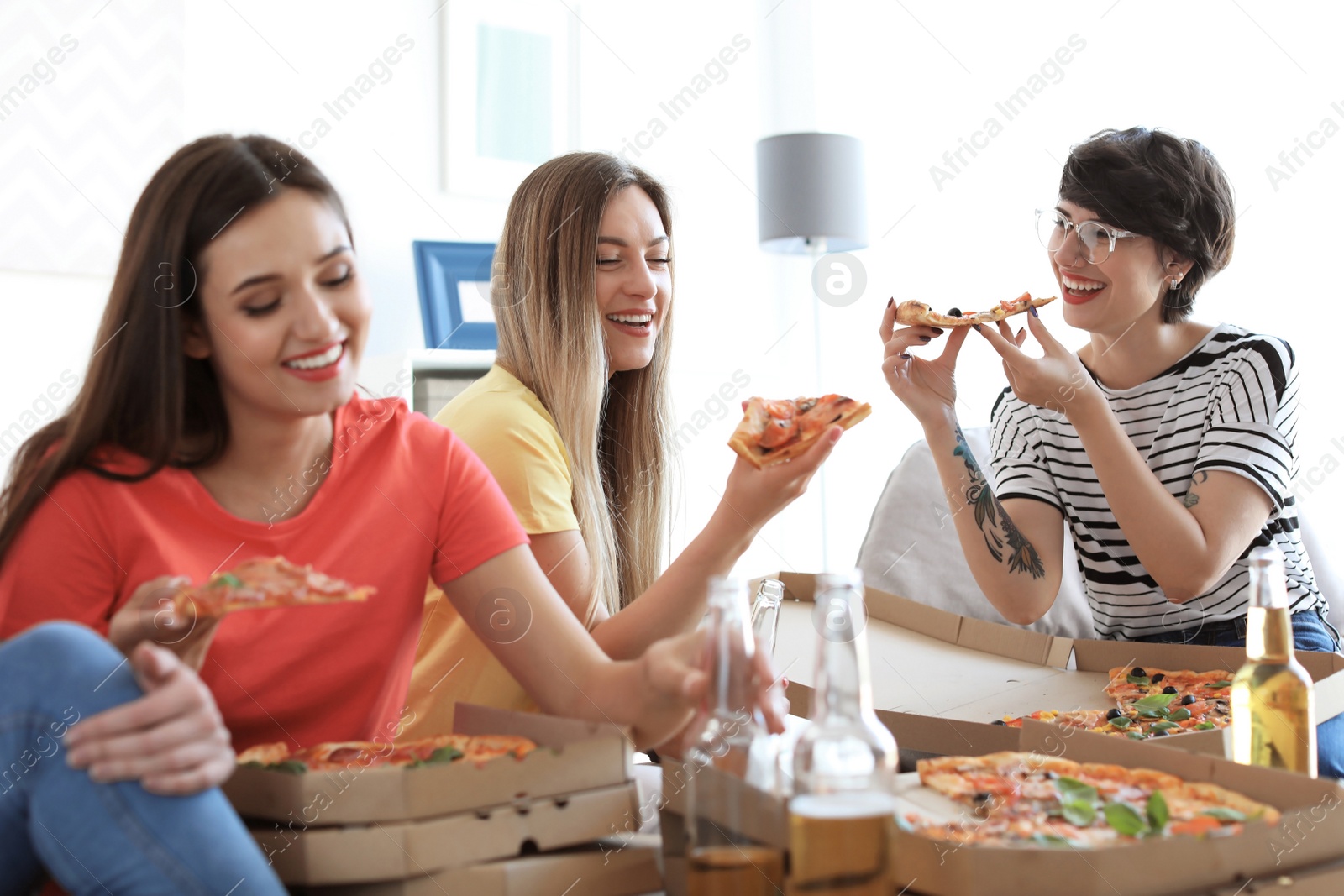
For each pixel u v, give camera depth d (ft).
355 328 3.41
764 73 14.35
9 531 3.25
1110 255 5.14
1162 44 9.82
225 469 3.60
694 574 4.05
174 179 3.21
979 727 3.34
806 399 4.08
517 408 4.76
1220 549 4.96
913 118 12.57
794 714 4.12
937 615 5.15
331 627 3.55
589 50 12.41
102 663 2.35
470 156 11.34
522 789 2.54
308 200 3.28
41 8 8.82
